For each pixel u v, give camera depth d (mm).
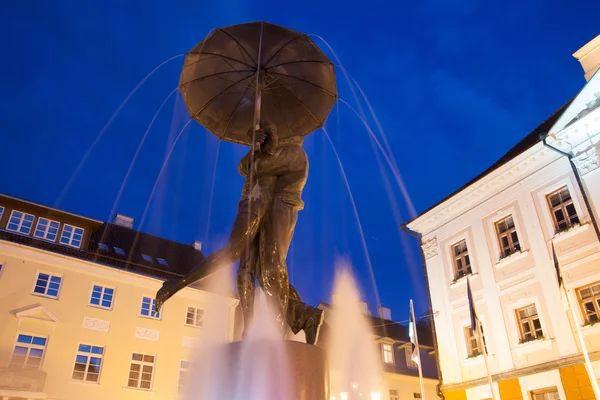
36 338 19438
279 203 4062
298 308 4008
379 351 26094
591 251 14445
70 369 19625
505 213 17375
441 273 19219
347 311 29812
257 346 3324
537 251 15906
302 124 5070
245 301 3818
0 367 18047
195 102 5027
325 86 4953
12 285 19562
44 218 22688
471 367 16875
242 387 3197
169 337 22344
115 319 21422
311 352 3396
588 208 14648
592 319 13977
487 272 17359
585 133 15109
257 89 4566
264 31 4730
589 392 13289
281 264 3902
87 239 23672
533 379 14734
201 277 3672
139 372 21188
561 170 15891
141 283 22781
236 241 3770
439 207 19719
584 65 18828
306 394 3238
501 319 16359
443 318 18484
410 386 25766
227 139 5184
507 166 17219
